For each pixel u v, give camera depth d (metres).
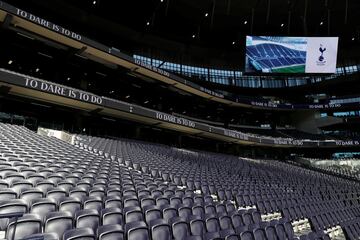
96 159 9.05
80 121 16.58
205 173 11.41
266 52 21.25
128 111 15.75
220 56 27.77
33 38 14.69
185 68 26.78
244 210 5.86
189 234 4.15
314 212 7.71
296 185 13.63
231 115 29.42
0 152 6.82
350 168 25.97
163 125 19.80
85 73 18.86
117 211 3.83
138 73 19.28
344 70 28.44
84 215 3.46
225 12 23.19
